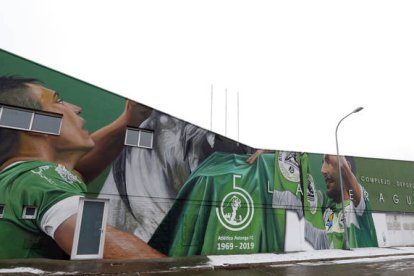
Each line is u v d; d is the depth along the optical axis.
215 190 12.98
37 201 9.41
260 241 13.68
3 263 8.16
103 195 10.41
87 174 10.29
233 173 13.75
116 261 9.61
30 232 9.16
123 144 11.16
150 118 11.94
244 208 13.65
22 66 10.00
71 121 10.41
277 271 9.60
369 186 18.78
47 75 10.34
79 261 9.18
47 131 10.06
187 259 10.73
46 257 9.20
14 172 9.29
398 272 9.77
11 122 9.61
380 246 17.91
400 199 19.73
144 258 10.57
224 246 12.62
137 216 10.88
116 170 10.82
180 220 11.75
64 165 10.00
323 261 12.20
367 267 10.82
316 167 16.92
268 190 14.72
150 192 11.31
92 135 10.65
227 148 13.89
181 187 12.06
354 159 18.80
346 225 17.08
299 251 14.48
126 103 11.54
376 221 18.33
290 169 15.86
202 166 12.87
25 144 9.62
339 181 17.52
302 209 15.57
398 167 20.47
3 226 8.87
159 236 11.14
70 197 9.88
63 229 9.59
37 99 10.00
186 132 12.73
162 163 11.82
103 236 10.19
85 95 10.84
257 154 14.94
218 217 12.77
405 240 19.09
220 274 8.73
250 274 8.91
